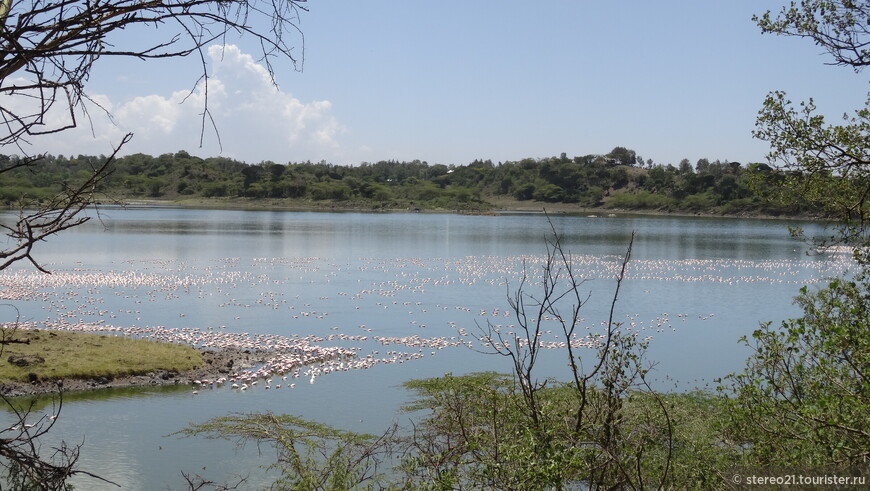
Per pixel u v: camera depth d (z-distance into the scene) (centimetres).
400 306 4253
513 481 781
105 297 4359
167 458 1680
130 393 2278
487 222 15350
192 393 2306
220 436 1816
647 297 4759
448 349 3070
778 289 5191
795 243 9762
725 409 1160
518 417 948
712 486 977
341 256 7269
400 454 1387
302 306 4200
